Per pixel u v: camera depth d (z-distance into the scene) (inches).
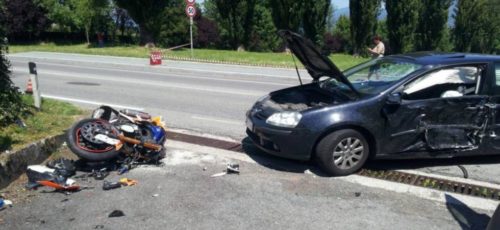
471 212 186.1
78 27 1733.5
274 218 177.3
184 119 349.4
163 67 769.6
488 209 189.2
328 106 220.4
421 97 226.7
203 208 185.3
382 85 230.7
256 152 260.7
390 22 1214.3
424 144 227.8
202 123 336.2
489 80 233.3
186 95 469.7
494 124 232.2
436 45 1300.4
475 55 248.2
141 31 1274.6
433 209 188.1
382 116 220.8
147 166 232.1
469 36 1508.4
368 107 219.1
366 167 238.7
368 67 263.4
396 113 221.8
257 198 195.6
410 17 1186.6
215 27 2032.5
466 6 1485.0
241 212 182.1
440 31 1288.1
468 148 231.3
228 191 202.5
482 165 244.5
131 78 614.5
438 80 230.5
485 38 1562.5
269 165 238.1
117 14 1867.6
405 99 223.9
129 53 1026.7
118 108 392.2
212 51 1143.6
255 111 246.2
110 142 217.9
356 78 254.4
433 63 233.5
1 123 251.9
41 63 837.8
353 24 1238.9
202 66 800.3
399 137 224.7
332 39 1961.1
